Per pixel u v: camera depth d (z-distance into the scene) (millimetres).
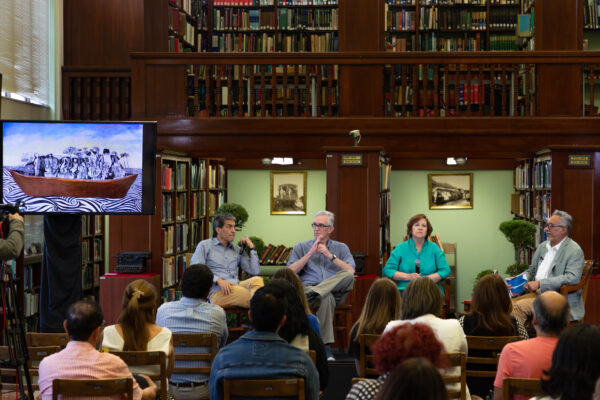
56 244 6090
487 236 11602
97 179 6176
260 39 11555
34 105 9086
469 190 11609
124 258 7781
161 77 8555
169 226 8641
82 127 6160
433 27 11320
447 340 3605
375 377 4105
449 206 11641
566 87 8312
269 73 10812
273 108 8469
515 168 11461
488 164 11492
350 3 8484
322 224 6531
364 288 7465
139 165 6242
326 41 11516
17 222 4570
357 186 7730
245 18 11516
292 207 11719
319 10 11500
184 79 8531
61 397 3127
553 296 3131
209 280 4320
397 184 11688
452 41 11469
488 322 4086
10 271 4172
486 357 4086
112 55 9875
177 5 10289
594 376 2318
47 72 9516
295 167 11594
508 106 10555
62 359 3213
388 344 2229
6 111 8242
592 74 8344
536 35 8492
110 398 3180
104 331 3869
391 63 8391
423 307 3689
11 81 8453
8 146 6062
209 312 4281
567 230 6434
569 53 8258
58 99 9609
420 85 10711
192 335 4152
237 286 6398
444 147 8328
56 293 6059
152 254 7953
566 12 8414
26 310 8000
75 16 9883
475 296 4168
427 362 1807
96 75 9656
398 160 11570
